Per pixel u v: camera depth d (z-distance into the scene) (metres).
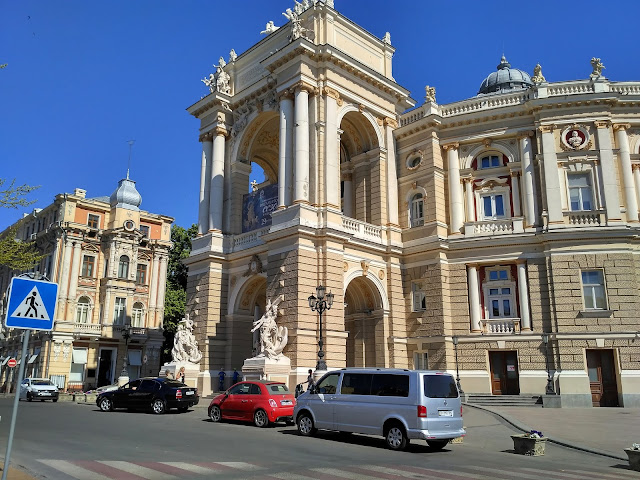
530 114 34.72
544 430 20.03
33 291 9.86
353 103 35.62
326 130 33.16
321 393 18.14
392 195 36.56
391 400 16.28
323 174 32.59
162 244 63.75
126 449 14.34
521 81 50.22
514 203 34.38
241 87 39.69
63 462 12.21
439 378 16.36
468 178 35.75
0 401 39.28
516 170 34.69
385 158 37.00
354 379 17.53
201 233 37.91
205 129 39.66
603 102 33.25
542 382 31.17
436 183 35.50
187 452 13.97
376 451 15.40
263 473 11.24
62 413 26.30
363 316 35.16
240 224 37.66
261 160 42.94
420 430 15.45
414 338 34.66
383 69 38.75
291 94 34.00
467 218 35.34
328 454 14.39
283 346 29.75
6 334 65.25
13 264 22.72
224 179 38.47
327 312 30.70
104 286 58.75
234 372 34.84
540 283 32.44
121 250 60.06
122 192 61.78
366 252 34.19
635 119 33.69
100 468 11.53
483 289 34.12
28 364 57.38
